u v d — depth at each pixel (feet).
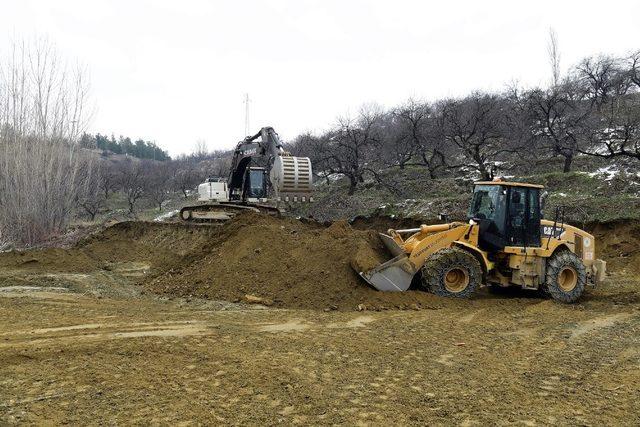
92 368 20.81
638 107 114.21
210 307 33.60
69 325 28.35
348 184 125.18
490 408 17.08
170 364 21.39
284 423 15.78
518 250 36.29
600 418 16.38
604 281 45.55
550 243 37.17
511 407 17.19
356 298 33.60
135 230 69.87
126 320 29.60
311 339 25.49
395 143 129.80
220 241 44.86
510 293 39.42
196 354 22.71
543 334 27.32
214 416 16.22
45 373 20.22
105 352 23.00
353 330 27.45
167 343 24.47
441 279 34.65
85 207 132.46
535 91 110.83
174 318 30.17
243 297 35.63
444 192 100.32
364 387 18.93
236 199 70.23
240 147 69.10
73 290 40.57
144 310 32.73
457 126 103.96
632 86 138.41
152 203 176.86
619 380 20.08
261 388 18.69
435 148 112.37
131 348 23.58
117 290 40.60
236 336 25.88
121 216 151.53
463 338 26.22
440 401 17.67
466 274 35.12
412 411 16.76
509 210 36.60
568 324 29.66
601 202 67.92
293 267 37.09
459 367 21.44
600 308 34.53
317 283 35.06
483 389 18.89
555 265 36.42
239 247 41.01
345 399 17.74
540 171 97.76
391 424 15.78
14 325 28.35
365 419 16.12
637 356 23.43
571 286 36.96
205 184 73.51
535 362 22.34
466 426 15.67
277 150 60.64
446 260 34.71
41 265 52.01
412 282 36.52
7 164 83.56
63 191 89.81
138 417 16.10
